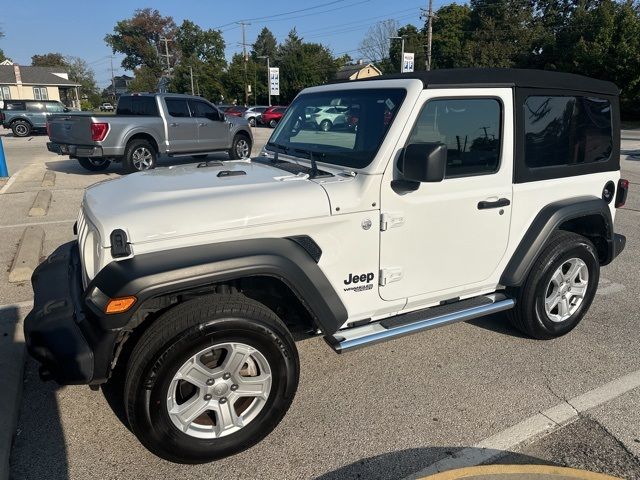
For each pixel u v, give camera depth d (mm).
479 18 46312
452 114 3041
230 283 2762
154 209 2453
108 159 12109
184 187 2736
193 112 12633
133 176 3186
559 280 3771
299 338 3107
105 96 115688
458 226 3186
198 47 103812
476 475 2432
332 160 3158
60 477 2488
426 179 2621
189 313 2369
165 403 2383
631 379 3361
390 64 61344
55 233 6660
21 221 7336
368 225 2869
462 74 3096
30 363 3500
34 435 2785
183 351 2342
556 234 3709
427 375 3416
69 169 12852
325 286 2756
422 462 2604
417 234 3049
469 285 3404
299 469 2557
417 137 2928
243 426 2605
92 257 2627
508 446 2719
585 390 3234
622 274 5406
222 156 15586
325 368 3506
